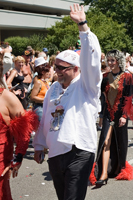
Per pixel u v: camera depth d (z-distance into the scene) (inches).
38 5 1248.8
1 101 108.3
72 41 833.5
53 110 115.9
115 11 1139.9
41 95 216.8
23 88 266.8
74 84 113.0
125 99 172.7
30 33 1328.7
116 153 187.0
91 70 105.2
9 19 1163.3
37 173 200.1
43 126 121.9
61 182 115.4
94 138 110.6
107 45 799.7
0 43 438.0
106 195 166.2
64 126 108.7
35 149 125.3
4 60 122.6
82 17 103.0
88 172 110.6
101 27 831.1
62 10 1370.6
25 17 1212.5
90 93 110.2
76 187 108.4
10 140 111.7
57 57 112.8
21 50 1129.4
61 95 115.0
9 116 110.2
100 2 1167.0
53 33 957.8
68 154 109.5
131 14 1128.8
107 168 183.3
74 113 109.3
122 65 177.8
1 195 109.7
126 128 182.7
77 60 112.9
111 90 178.5
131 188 175.8
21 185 179.5
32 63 377.7
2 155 108.5
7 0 1147.3
